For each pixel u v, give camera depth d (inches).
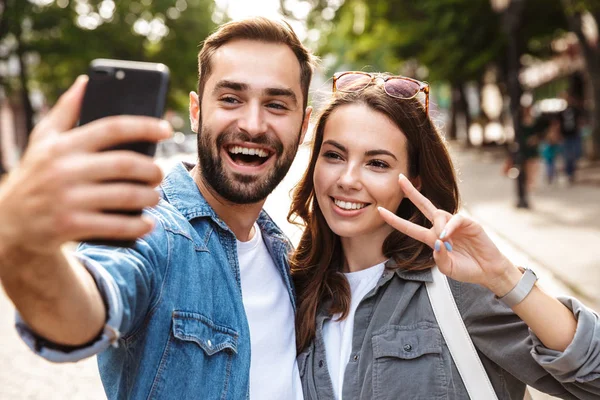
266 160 75.5
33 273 39.9
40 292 41.4
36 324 43.7
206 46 76.4
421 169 88.4
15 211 35.7
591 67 683.4
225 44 74.4
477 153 1122.7
